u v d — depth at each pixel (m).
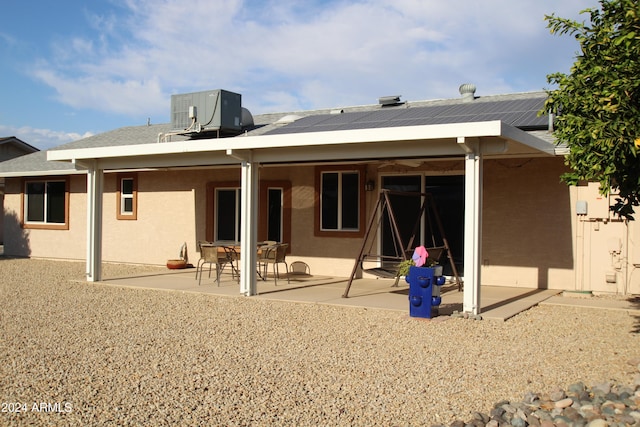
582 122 6.12
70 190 18.89
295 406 5.22
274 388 5.70
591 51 6.38
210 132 16.80
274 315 9.34
